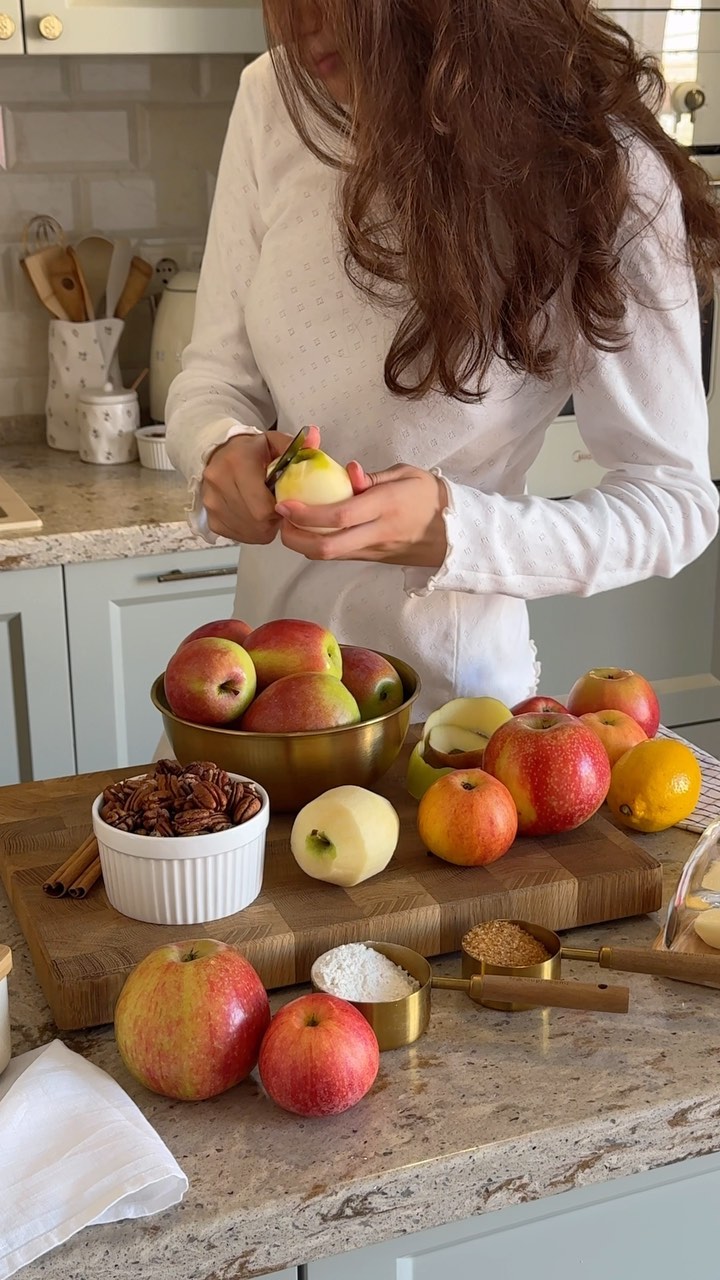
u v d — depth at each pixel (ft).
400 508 3.53
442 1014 2.98
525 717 3.58
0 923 3.41
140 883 3.05
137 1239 2.34
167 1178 2.39
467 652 4.48
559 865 3.36
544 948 3.07
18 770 7.33
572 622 8.77
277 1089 2.58
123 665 7.32
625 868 3.34
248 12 7.52
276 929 3.06
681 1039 2.88
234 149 4.44
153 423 8.89
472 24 3.30
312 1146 2.55
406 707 3.66
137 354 9.12
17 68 8.27
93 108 8.51
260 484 3.74
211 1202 2.41
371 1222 2.49
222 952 2.72
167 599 7.29
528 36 3.38
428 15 3.30
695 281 3.90
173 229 8.95
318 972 2.90
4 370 8.77
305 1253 2.46
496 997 2.87
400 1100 2.68
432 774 3.68
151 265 8.95
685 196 3.87
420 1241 2.68
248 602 4.82
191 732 3.50
